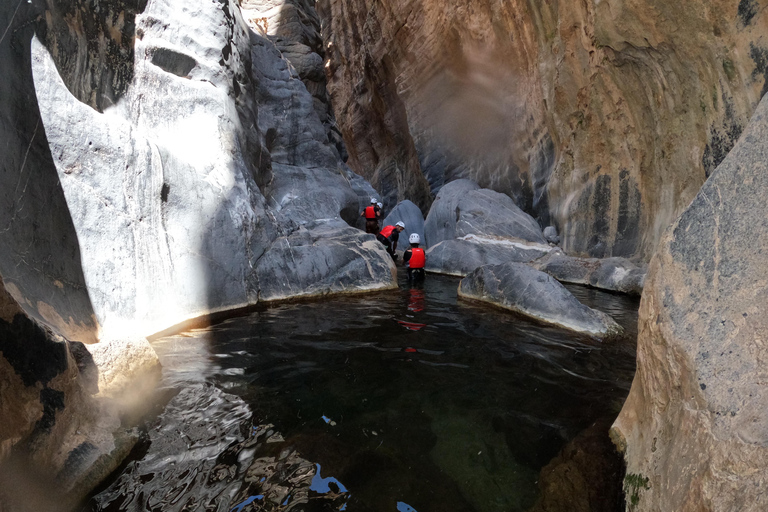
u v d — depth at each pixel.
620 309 5.51
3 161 2.94
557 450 2.16
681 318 1.59
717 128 5.26
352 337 4.06
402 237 11.77
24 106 3.23
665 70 5.97
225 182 5.62
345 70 20.53
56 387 1.85
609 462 2.01
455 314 5.02
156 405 2.58
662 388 1.70
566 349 3.80
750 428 1.15
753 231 1.42
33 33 3.48
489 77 11.52
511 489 1.86
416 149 14.69
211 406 2.59
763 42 4.33
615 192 7.87
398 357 3.52
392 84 16.31
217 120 5.92
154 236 4.39
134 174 4.21
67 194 3.54
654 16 5.57
